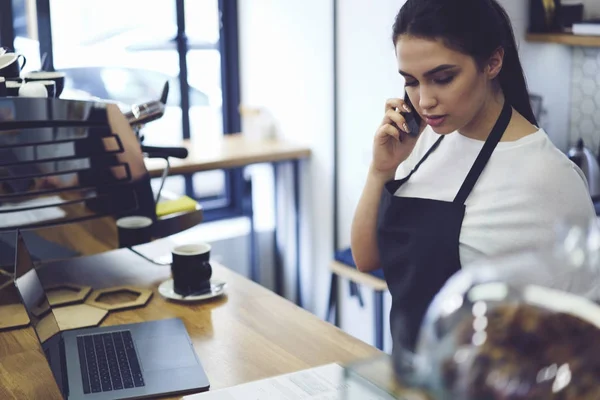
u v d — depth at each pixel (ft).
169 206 7.51
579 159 9.75
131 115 7.02
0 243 6.36
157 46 13.14
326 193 12.35
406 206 5.35
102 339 5.53
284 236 13.50
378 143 5.60
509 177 4.87
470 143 5.16
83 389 4.77
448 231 5.04
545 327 1.88
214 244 13.56
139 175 7.02
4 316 5.70
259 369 5.05
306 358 5.19
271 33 13.08
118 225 7.06
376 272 10.32
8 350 5.36
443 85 4.62
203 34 13.62
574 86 11.00
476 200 5.00
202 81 13.80
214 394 4.52
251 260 13.47
